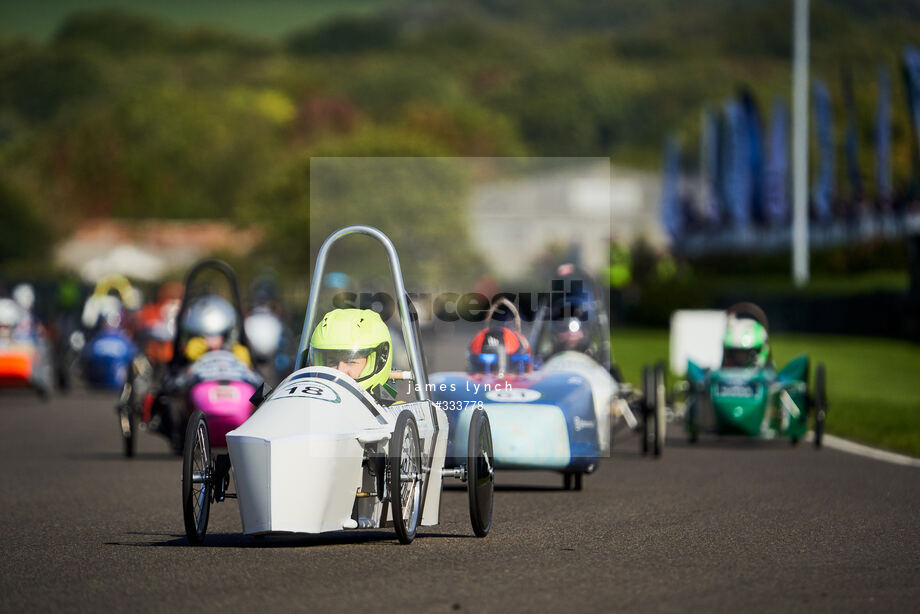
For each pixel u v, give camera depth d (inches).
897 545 1583.4
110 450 2864.2
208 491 1606.8
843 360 5590.6
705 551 1537.9
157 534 1699.1
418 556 1497.3
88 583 1354.6
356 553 1519.4
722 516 1843.0
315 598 1264.8
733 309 2935.5
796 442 2915.8
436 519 1683.1
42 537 1674.5
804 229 7613.2
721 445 2942.9
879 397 4136.3
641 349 6860.2
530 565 1440.7
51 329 6382.9
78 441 3061.0
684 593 1285.7
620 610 1208.2
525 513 1877.5
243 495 1469.0
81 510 1942.7
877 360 5600.4
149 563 1466.5
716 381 2827.3
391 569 1414.9
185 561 1476.4
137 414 2706.7
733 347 2891.2
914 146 7047.2
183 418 2415.1
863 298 6879.9
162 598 1273.4
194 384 2381.9
